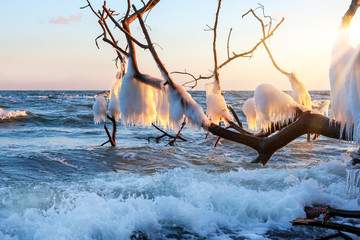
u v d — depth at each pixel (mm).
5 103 41750
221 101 6777
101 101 9492
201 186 5145
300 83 7293
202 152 9648
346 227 3711
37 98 65938
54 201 4711
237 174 6223
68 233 3689
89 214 4027
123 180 5980
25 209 4375
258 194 4895
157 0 6105
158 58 5738
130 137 13227
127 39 5945
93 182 5844
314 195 4996
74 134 14086
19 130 14938
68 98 67312
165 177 5797
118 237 3785
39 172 6809
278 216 4543
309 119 5766
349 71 4422
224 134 5992
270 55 7078
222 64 6758
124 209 4227
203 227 4156
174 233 4008
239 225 4340
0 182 5840
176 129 5887
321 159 8617
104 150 9367
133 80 5984
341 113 4621
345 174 6488
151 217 4074
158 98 5984
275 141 6027
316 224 3863
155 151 9477
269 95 6105
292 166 7602
